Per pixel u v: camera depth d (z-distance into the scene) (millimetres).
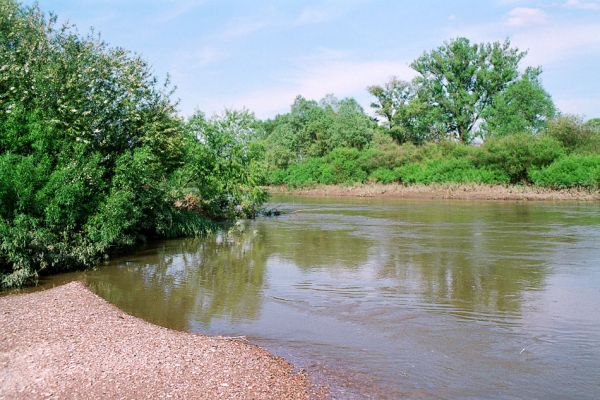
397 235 23125
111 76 20141
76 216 16562
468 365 8523
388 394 7449
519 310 11523
